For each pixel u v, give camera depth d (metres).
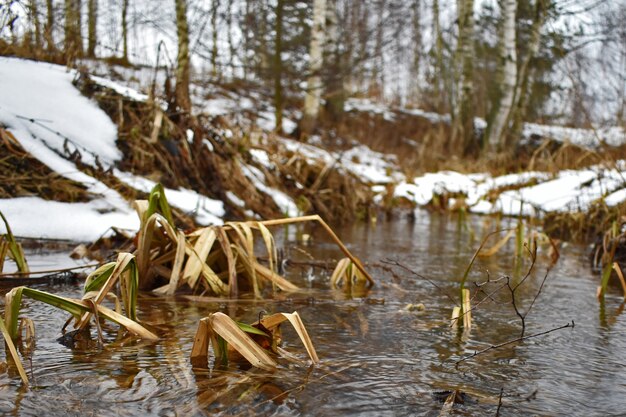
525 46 19.86
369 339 2.32
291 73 14.05
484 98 22.34
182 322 2.46
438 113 21.34
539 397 1.73
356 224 7.51
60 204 4.63
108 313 2.16
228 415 1.52
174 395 1.63
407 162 13.74
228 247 3.10
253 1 14.72
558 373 1.96
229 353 2.02
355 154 14.28
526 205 8.55
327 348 2.17
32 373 1.76
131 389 1.67
